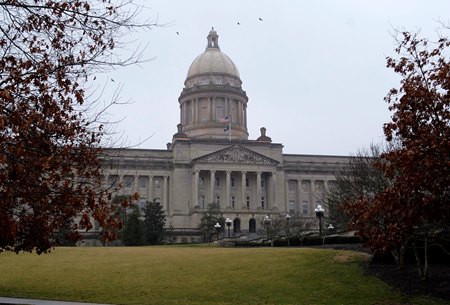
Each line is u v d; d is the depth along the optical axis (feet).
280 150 455.63
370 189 135.54
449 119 63.31
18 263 121.80
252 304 81.25
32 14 50.85
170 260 121.90
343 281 92.17
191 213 421.18
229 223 292.40
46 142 51.75
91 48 53.57
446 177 61.57
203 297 86.28
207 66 522.88
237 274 102.12
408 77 68.49
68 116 55.36
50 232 61.82
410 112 65.98
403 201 64.18
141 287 93.71
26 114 50.14
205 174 440.04
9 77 49.32
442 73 62.34
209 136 477.36
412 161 61.77
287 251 125.29
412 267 97.14
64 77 52.39
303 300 83.15
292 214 420.77
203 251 143.43
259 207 429.38
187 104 510.58
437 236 82.69
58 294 87.71
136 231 284.82
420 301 78.95
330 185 460.55
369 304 79.66
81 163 57.06
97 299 84.43
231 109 499.92
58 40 52.70
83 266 116.16
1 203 51.13
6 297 81.30
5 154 46.80
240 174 447.01
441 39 91.91
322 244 159.02
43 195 53.11
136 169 432.66
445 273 91.30
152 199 433.07
